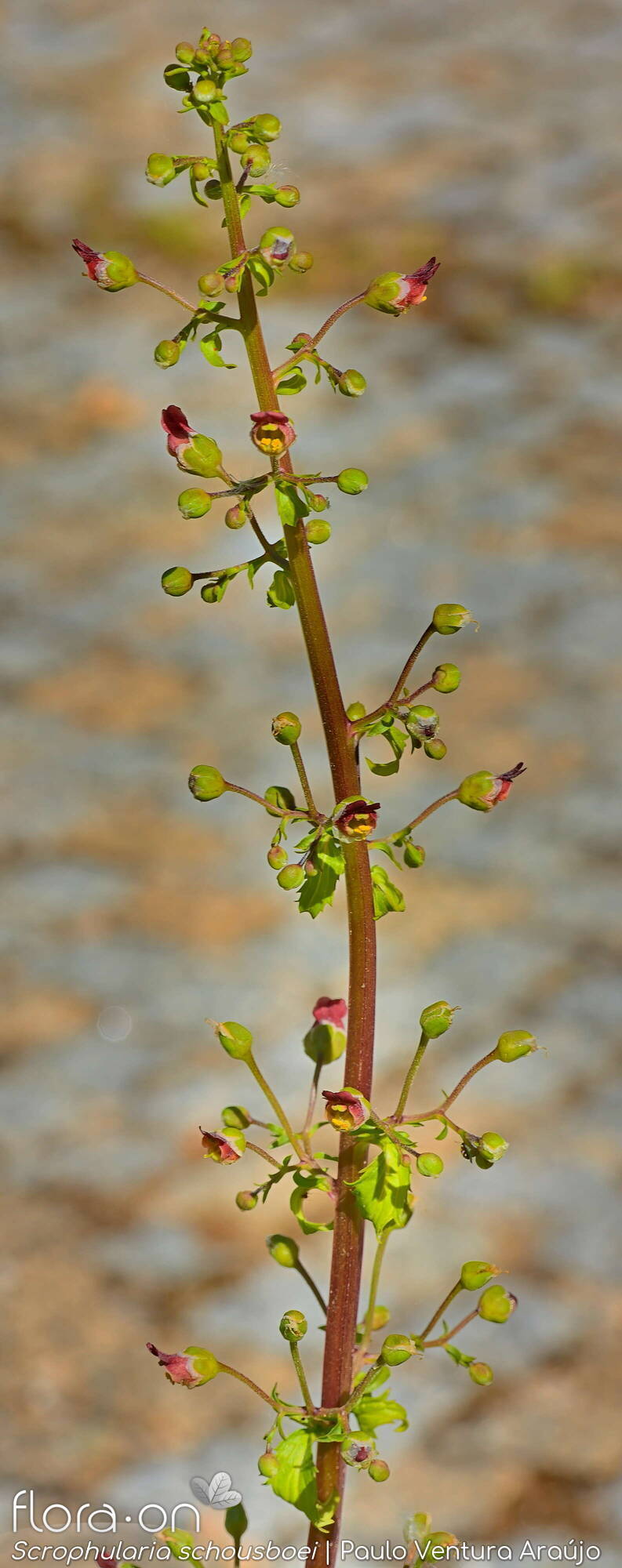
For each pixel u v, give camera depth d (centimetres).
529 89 256
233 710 144
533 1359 82
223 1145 49
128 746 139
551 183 229
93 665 150
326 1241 91
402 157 236
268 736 140
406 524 169
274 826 129
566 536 165
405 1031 105
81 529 172
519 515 169
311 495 48
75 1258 89
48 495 177
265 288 48
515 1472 76
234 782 133
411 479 176
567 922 115
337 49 271
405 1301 86
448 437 183
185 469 48
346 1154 49
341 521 170
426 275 48
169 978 112
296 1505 49
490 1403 80
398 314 48
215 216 222
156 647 153
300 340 48
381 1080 101
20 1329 84
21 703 144
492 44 272
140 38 277
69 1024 108
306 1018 108
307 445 182
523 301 207
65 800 132
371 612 155
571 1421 79
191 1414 80
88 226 223
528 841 125
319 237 218
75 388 195
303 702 144
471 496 172
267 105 250
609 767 132
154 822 130
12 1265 88
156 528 170
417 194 226
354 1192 49
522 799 130
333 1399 49
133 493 177
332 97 252
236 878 123
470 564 163
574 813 127
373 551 165
